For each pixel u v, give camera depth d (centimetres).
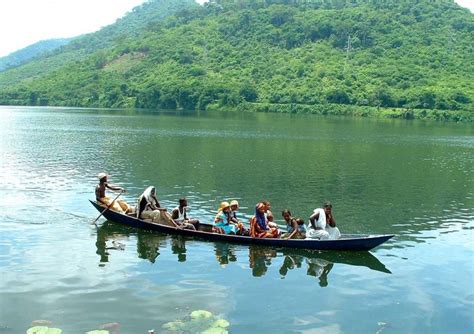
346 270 1581
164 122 8712
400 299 1362
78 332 1115
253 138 5966
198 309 1252
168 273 1505
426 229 2136
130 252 1695
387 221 2266
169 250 1730
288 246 1789
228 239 1828
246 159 4128
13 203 2328
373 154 4762
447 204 2641
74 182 2895
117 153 4259
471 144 6019
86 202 2397
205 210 2359
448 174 3675
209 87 14738
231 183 3044
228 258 1664
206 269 1552
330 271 1568
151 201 2003
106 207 2042
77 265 1548
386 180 3334
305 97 13862
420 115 12025
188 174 3312
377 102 12888
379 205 2584
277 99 14275
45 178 2997
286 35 18612
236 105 14250
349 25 17712
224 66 17538
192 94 14700
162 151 4478
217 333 1115
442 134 7512
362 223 2228
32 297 1296
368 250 1794
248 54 18062
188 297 1327
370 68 15175
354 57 16250
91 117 10125
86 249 1711
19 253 1642
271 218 1947
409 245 1883
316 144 5484
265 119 10425
